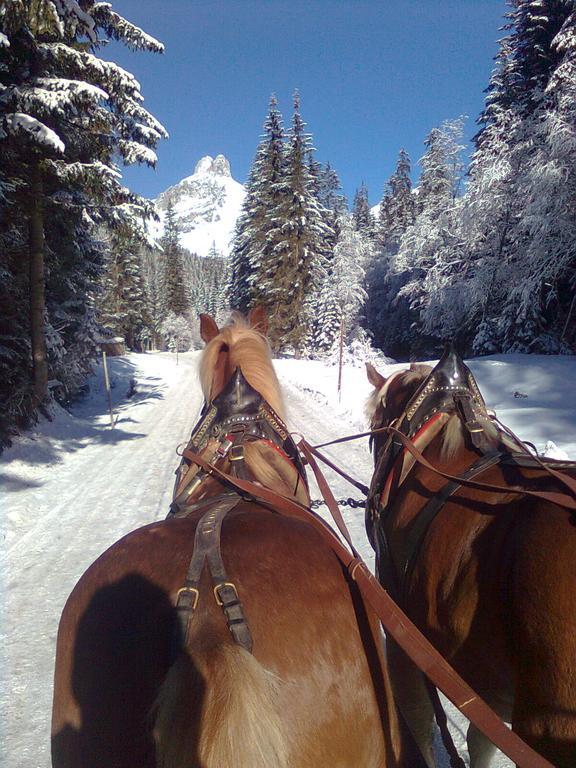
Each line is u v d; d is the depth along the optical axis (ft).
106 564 6.72
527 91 84.48
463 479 8.80
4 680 14.17
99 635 5.97
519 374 63.05
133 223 48.47
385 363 113.70
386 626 6.34
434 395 10.89
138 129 46.19
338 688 5.72
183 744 4.54
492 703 7.68
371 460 36.76
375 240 180.65
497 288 84.38
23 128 38.70
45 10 33.35
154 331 251.80
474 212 83.15
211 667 4.76
